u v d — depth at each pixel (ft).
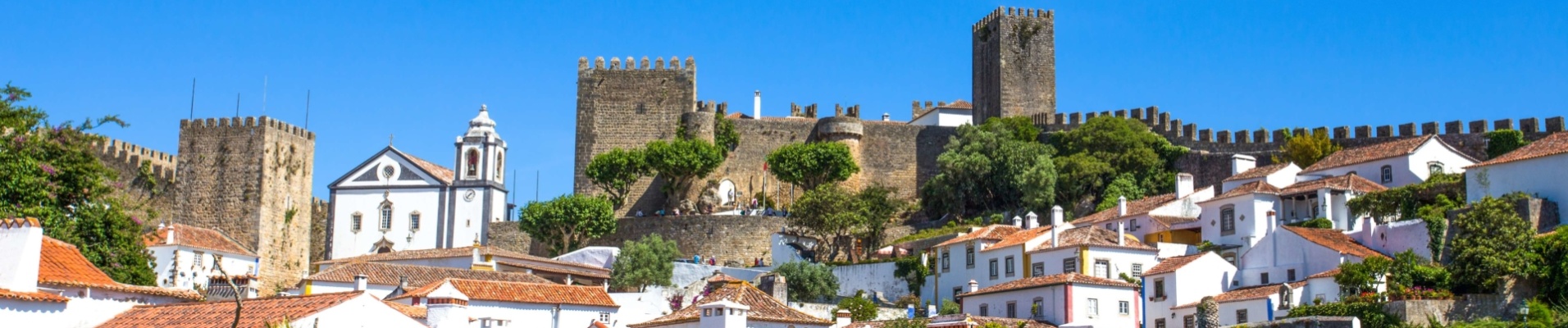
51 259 164.96
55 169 231.91
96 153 451.12
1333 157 362.74
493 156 433.48
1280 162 410.93
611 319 237.04
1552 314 222.48
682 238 404.98
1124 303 260.83
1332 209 315.58
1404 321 228.22
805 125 471.21
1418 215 287.89
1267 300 251.60
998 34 495.82
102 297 163.94
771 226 401.70
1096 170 417.69
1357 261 270.87
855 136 460.96
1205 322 233.96
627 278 343.46
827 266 343.87
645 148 460.96
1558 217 276.21
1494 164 292.40
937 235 385.50
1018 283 269.03
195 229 391.65
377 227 430.20
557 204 410.93
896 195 450.71
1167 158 433.89
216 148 440.04
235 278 277.44
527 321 226.17
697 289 341.82
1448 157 343.26
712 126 462.60
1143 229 337.31
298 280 398.83
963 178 426.51
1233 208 315.78
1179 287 271.08
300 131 452.76
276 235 437.99
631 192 452.76
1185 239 328.70
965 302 277.64
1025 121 461.37
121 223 239.09
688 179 446.19
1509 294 232.73
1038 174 412.98
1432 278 246.47
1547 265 232.32
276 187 440.04
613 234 413.80
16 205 221.46
